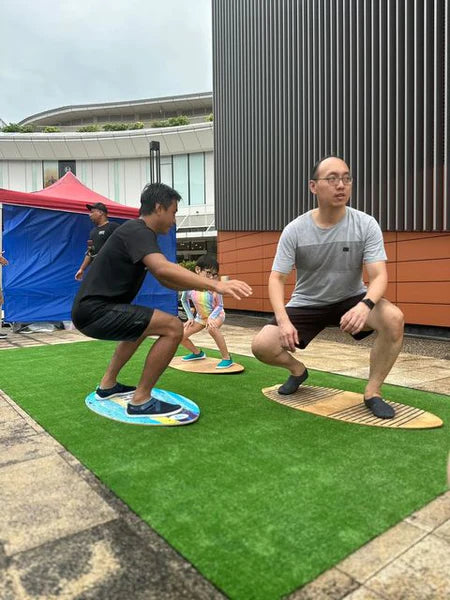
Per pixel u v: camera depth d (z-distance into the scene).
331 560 1.38
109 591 1.27
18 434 2.48
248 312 11.01
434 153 6.34
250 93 10.00
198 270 4.14
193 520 1.61
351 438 2.38
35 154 25.55
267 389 3.37
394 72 6.83
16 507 1.71
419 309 6.85
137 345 3.01
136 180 25.53
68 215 7.44
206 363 4.36
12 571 1.35
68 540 1.50
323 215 2.81
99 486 1.87
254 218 10.12
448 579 1.31
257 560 1.38
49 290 7.29
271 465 2.05
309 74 8.41
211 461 2.10
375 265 2.71
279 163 9.28
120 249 2.63
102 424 2.62
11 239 6.93
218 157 11.27
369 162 7.27
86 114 32.16
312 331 3.13
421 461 2.09
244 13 10.02
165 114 31.55
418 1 6.42
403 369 4.30
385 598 1.23
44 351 5.16
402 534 1.52
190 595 1.25
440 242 6.55
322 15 8.09
